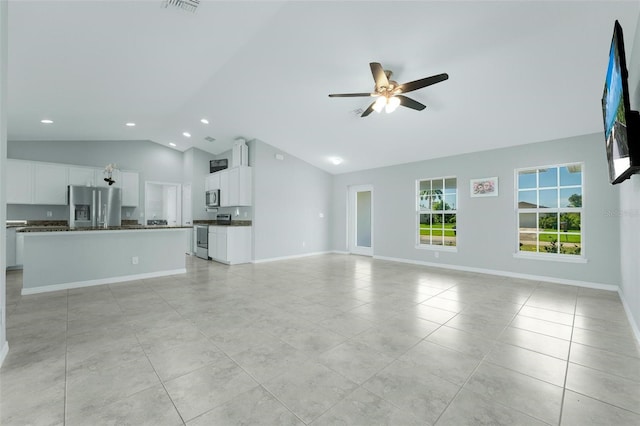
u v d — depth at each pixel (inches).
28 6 88.8
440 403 62.3
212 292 152.2
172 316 115.6
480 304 131.9
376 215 273.1
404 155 235.3
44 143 241.3
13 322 108.3
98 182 256.7
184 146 302.2
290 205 275.4
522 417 58.1
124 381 70.2
